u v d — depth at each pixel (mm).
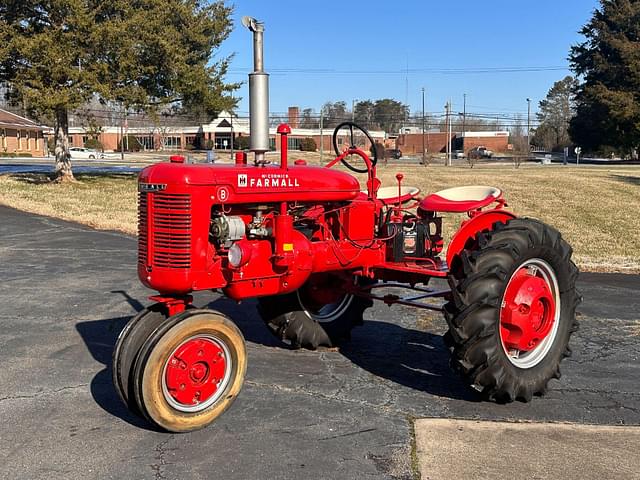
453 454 3779
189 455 3748
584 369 5410
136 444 3885
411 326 6668
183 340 3920
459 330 4387
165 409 3887
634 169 41188
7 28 20625
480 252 4496
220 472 3555
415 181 29062
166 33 22422
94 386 4844
